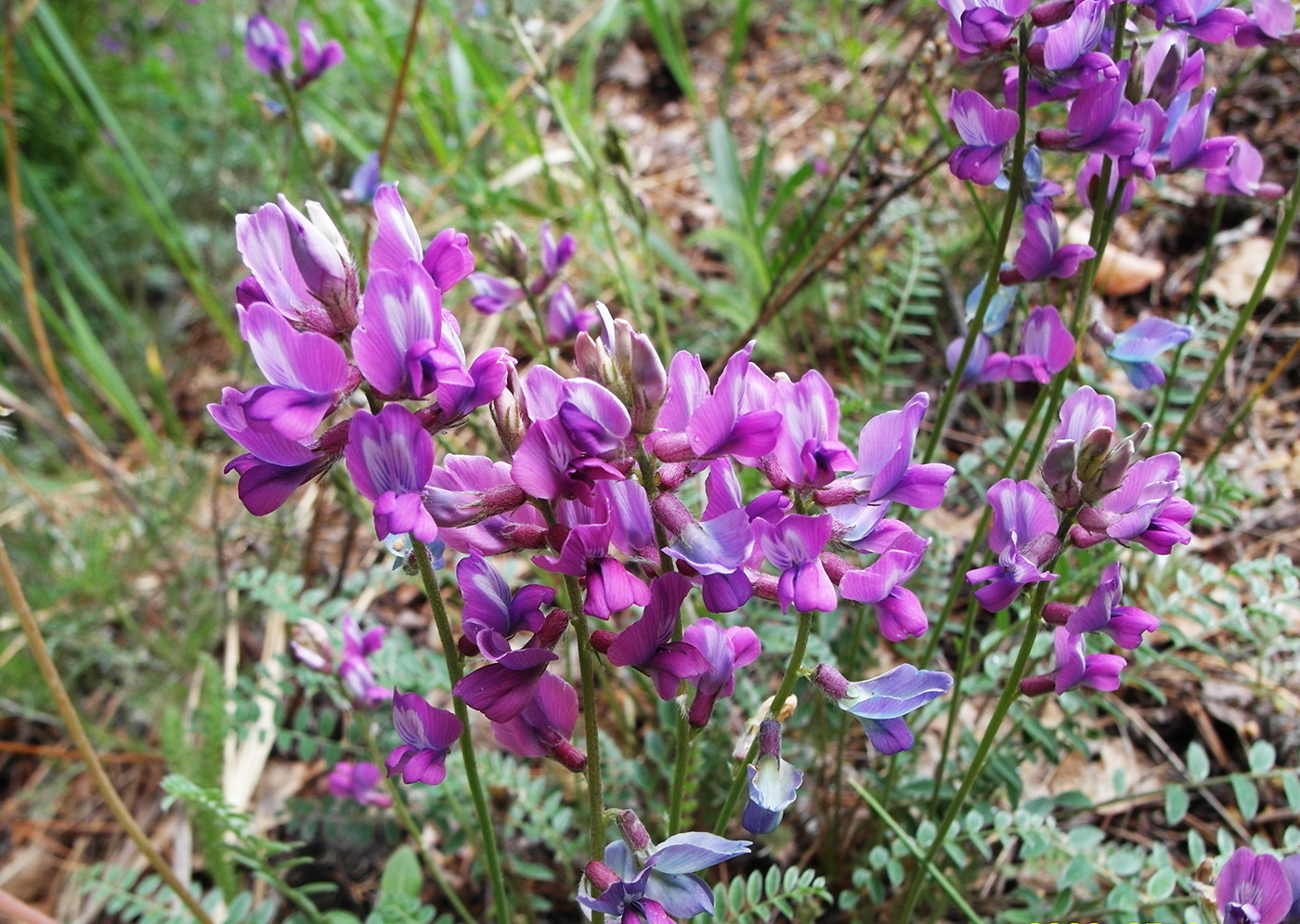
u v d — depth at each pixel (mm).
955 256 596
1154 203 554
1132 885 359
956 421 580
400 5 946
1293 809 357
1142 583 426
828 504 267
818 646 405
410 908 363
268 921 369
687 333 646
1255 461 516
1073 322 346
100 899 373
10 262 773
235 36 839
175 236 784
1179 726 450
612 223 707
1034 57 306
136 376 781
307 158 492
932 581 434
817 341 642
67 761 569
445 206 775
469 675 251
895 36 829
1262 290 375
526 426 253
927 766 441
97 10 1010
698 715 268
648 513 253
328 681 405
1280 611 415
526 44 545
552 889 438
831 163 684
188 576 600
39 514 665
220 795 358
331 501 628
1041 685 288
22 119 877
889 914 414
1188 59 331
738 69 911
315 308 257
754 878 341
